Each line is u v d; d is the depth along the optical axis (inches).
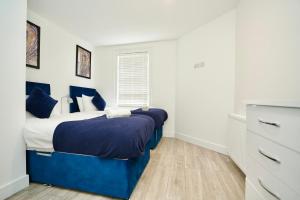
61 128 61.2
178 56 149.4
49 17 109.9
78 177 60.1
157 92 159.5
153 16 109.7
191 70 134.2
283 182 29.9
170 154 104.3
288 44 55.8
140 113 111.1
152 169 81.4
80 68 149.8
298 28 52.0
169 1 92.4
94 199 56.8
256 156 40.7
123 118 75.8
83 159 59.2
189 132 136.0
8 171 58.1
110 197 58.2
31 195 58.5
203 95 122.6
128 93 170.6
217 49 111.3
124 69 170.7
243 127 71.6
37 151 64.9
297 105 25.8
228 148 97.7
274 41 62.6
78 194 59.6
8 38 57.5
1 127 55.9
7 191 56.9
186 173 77.4
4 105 56.9
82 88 148.8
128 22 118.2
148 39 152.9
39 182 66.2
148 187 64.7
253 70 76.8
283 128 29.8
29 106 85.1
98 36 145.1
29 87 96.4
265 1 68.1
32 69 101.7
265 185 36.2
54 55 119.3
